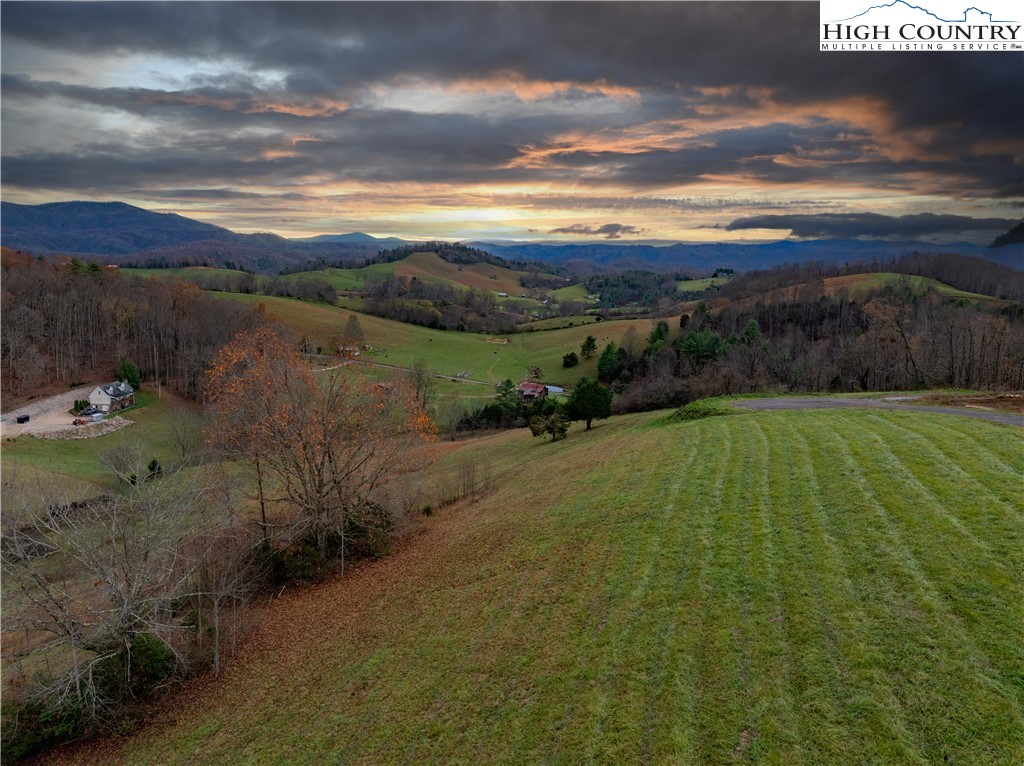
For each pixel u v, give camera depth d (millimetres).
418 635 25156
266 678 26484
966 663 14117
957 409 35406
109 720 25094
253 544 37781
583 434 62219
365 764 18375
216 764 21266
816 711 14148
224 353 43812
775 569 19906
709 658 16797
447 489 51625
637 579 21922
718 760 13664
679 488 28828
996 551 17609
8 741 23828
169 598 27109
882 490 23234
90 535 29688
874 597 17234
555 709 17125
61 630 26359
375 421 41312
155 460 54750
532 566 26938
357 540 39781
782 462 28969
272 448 39281
